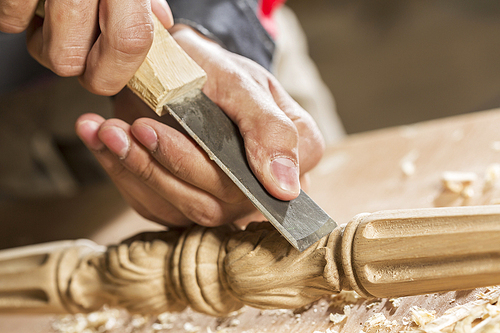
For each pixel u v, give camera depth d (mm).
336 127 2260
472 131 1265
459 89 3406
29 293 911
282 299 643
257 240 662
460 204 949
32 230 1589
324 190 1261
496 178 980
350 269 569
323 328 699
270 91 793
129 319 962
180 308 789
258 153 610
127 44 601
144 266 740
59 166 2158
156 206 776
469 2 3953
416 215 540
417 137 1359
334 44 4223
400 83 3680
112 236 1363
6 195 2117
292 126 637
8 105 2053
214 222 725
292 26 2186
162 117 817
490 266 496
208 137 625
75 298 836
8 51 1521
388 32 4078
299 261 612
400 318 650
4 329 1097
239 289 650
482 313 569
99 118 749
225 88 693
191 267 692
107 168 758
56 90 2049
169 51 658
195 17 966
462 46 3658
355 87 3830
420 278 536
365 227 567
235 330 783
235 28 1022
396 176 1193
